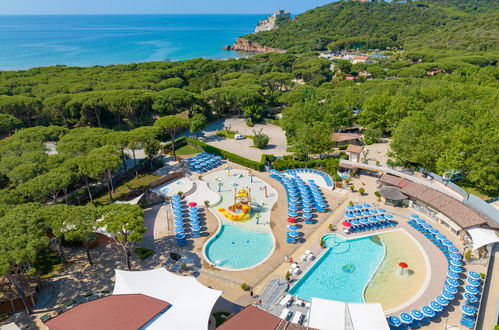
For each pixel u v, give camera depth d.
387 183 59.47
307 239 47.59
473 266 41.25
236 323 28.45
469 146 55.38
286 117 90.44
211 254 44.56
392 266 42.25
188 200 59.03
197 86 129.88
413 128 64.06
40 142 64.62
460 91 91.94
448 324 32.69
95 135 66.62
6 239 32.75
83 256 43.78
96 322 28.02
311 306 31.00
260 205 57.31
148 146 68.19
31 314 34.31
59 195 59.06
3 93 103.31
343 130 93.06
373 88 107.94
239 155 80.25
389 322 32.25
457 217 47.12
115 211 40.69
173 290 32.53
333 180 65.00
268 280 39.25
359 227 50.25
